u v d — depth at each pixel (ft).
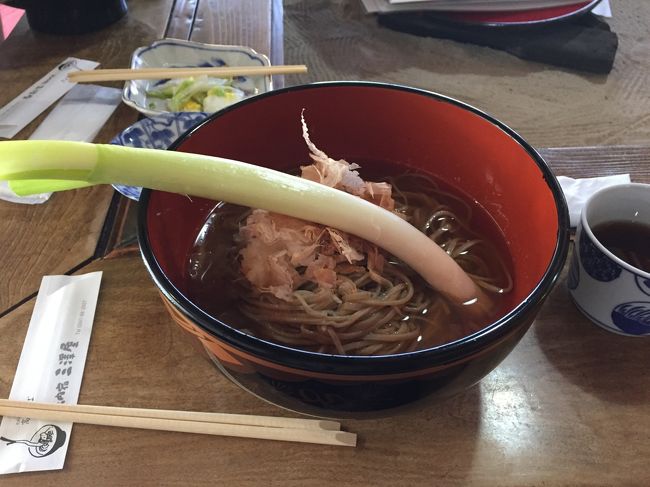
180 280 0.98
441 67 2.06
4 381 0.97
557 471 0.85
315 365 0.65
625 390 0.94
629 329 0.98
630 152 1.35
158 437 0.89
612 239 1.06
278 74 1.68
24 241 1.19
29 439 0.88
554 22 2.02
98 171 0.77
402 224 0.95
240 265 1.03
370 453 0.87
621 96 1.95
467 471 0.85
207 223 1.10
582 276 0.99
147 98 1.63
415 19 2.16
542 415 0.91
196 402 0.93
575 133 1.81
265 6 1.95
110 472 0.85
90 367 0.98
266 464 0.85
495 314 0.99
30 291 1.10
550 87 1.98
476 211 1.15
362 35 2.19
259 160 1.14
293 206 0.87
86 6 1.75
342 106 1.10
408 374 0.66
